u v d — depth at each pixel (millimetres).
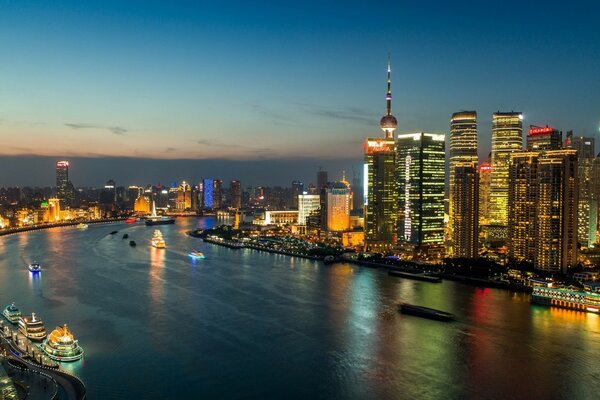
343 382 193250
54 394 165500
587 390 188875
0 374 156625
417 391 186625
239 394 182375
